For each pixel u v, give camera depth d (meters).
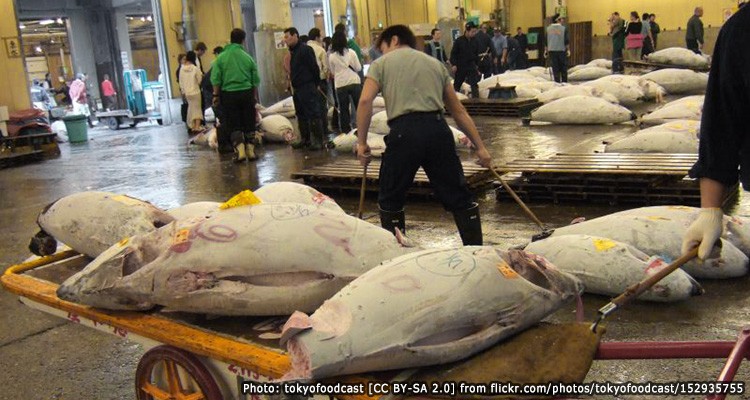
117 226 3.68
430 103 4.58
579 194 6.71
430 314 2.35
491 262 2.59
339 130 14.46
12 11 16.11
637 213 4.52
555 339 2.45
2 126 14.36
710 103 2.31
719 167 2.33
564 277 2.75
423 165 4.72
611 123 11.91
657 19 29.94
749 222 4.61
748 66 2.17
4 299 5.43
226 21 21.27
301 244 2.79
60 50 32.22
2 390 3.91
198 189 9.26
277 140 13.37
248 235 2.80
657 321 3.85
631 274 3.94
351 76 12.55
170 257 2.83
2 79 16.03
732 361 2.23
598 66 22.73
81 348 4.40
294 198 4.85
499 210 6.72
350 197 7.91
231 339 2.69
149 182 10.20
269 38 20.94
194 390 2.92
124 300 2.91
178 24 20.81
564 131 11.55
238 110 11.10
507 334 2.48
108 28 30.80
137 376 3.06
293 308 2.79
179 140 15.99
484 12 30.52
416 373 2.34
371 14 27.45
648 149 7.93
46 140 14.95
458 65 16.97
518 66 25.52
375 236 2.95
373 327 2.30
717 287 4.30
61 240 3.83
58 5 29.12
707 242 2.34
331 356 2.24
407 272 2.48
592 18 31.67
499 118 14.62
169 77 20.95
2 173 12.88
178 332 2.79
